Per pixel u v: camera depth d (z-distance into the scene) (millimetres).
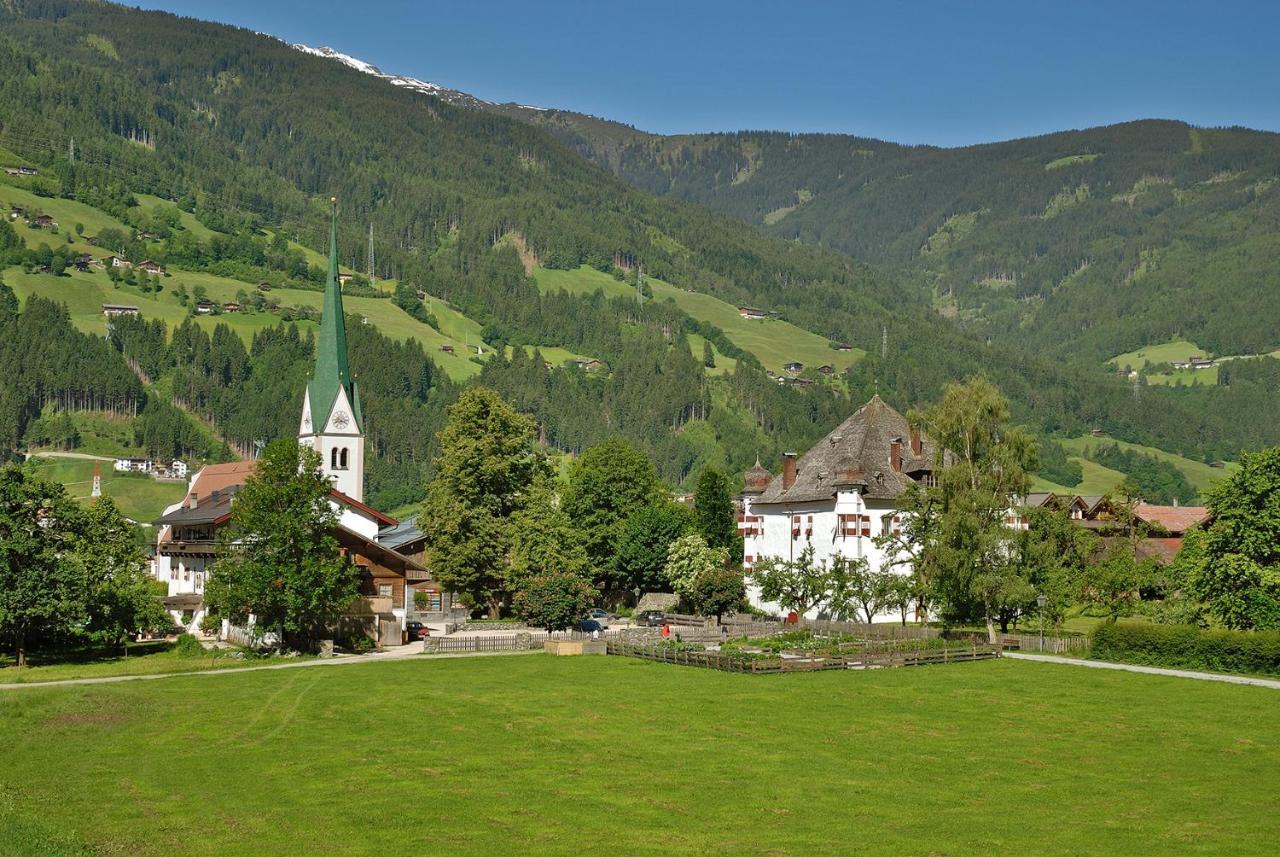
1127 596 105188
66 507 93438
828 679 79250
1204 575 91250
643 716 66125
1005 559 97125
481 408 127812
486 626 120938
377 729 63031
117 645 100312
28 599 88188
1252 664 80688
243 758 56844
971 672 82000
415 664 89250
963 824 45438
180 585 131375
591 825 45344
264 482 93938
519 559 121688
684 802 48531
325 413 156000
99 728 63906
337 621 101500
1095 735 61062
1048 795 49656
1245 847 42281
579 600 110688
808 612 112688
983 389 100000
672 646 92938
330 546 94375
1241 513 89812
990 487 97500
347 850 42625
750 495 131875
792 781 51875
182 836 44562
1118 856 41500
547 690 75000
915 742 59469
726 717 65750
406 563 110062
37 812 47969
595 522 147500
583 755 56750
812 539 121562
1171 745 58719
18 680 81062
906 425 126000
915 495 101875
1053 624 103688
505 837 43875
